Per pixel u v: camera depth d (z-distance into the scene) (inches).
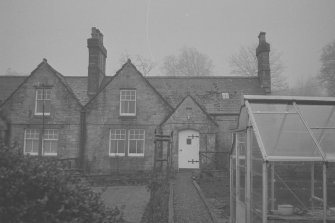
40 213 182.9
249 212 311.1
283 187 324.8
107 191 690.8
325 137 298.4
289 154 273.7
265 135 284.7
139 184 796.6
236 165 372.2
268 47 1050.7
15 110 974.4
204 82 1088.8
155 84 1090.1
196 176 774.5
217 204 518.9
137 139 954.1
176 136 926.4
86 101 1000.9
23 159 194.9
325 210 269.1
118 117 960.3
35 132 966.4
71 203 198.8
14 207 175.9
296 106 315.6
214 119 982.4
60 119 962.7
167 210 456.4
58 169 210.5
